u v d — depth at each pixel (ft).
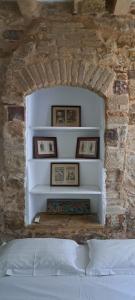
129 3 7.92
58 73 8.50
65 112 9.96
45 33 8.52
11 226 8.89
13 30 8.84
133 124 8.83
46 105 10.01
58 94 10.00
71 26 8.52
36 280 6.21
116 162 8.67
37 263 6.48
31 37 8.54
